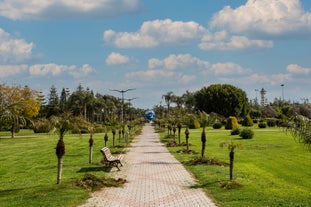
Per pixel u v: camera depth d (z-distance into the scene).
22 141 47.69
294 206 10.94
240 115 98.06
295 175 17.09
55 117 15.07
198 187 14.15
